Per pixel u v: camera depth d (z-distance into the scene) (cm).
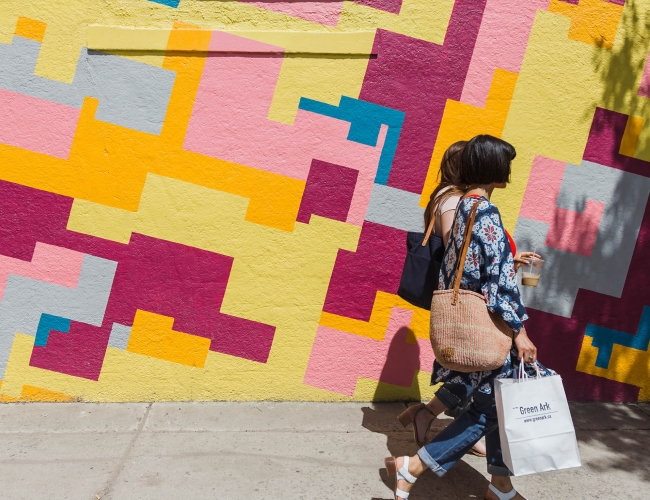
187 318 394
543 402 261
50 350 389
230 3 380
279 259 396
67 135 377
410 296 314
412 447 361
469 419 284
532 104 402
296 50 383
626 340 425
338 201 395
